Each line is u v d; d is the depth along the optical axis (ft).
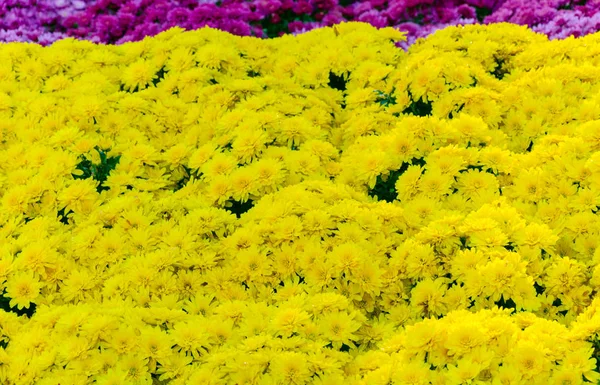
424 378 6.66
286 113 8.96
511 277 7.22
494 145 8.47
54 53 9.78
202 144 8.86
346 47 9.82
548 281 7.34
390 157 8.24
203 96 9.20
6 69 9.62
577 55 9.32
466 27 10.06
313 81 9.62
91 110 9.00
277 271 7.61
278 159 8.36
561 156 8.01
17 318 7.41
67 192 8.14
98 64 9.78
